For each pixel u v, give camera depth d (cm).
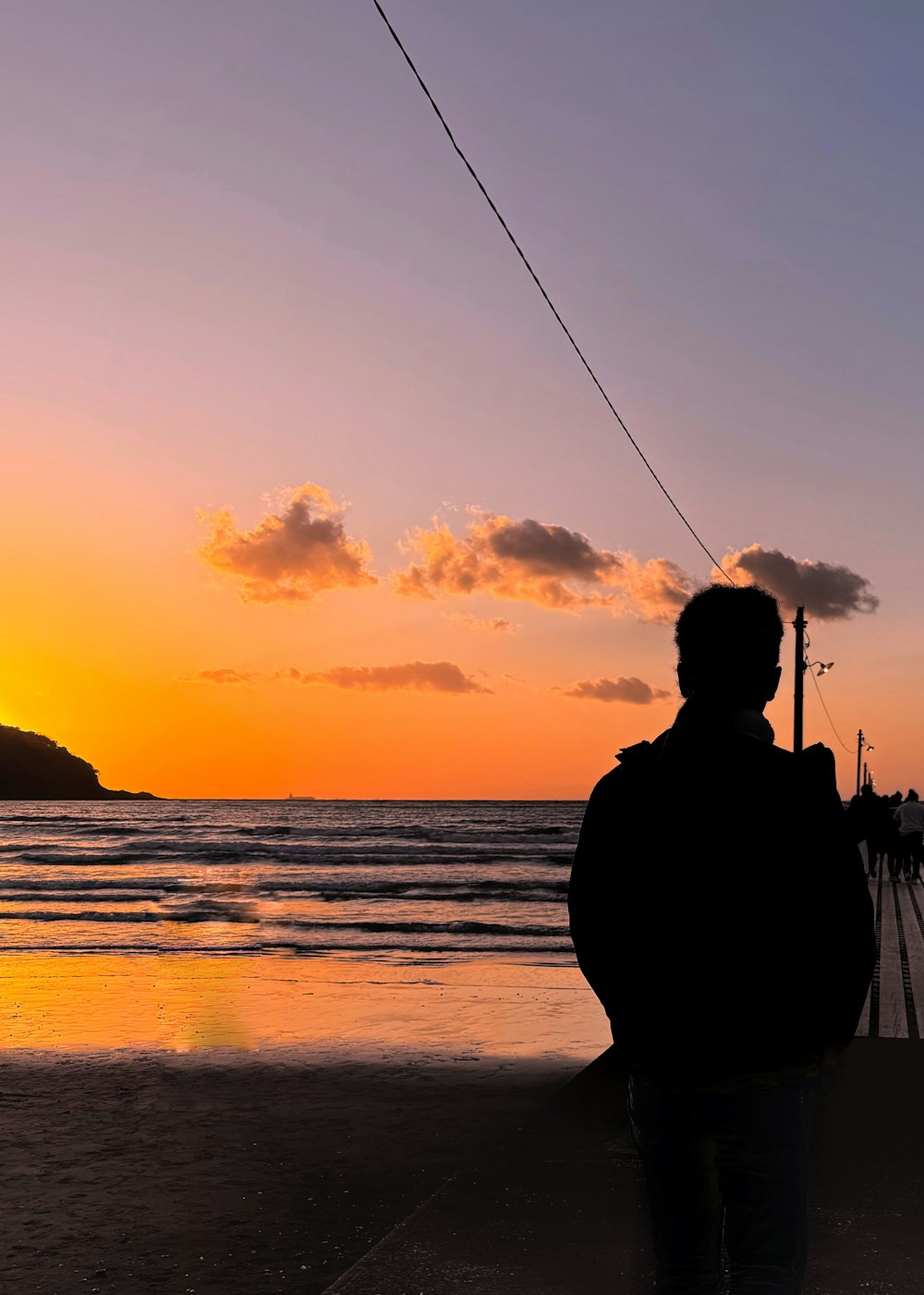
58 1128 715
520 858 4719
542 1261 330
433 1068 912
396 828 7600
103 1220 531
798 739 2619
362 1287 310
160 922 2383
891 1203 389
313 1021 1145
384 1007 1247
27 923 2347
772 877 207
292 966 1638
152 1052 980
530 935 2109
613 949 218
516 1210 380
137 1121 732
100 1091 823
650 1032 211
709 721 222
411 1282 313
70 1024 1132
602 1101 541
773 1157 207
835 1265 329
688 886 210
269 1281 450
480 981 1473
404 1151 658
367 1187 583
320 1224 523
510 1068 910
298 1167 621
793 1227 210
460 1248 342
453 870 4106
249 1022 1139
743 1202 211
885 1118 500
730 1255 216
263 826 8094
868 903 206
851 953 204
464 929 2216
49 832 7312
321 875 3819
